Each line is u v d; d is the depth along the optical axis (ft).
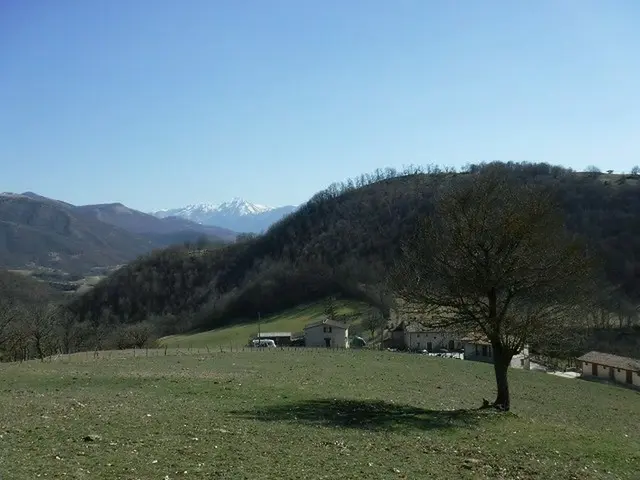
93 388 115.44
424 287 103.96
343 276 531.50
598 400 175.94
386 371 184.24
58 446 58.85
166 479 49.44
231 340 422.82
